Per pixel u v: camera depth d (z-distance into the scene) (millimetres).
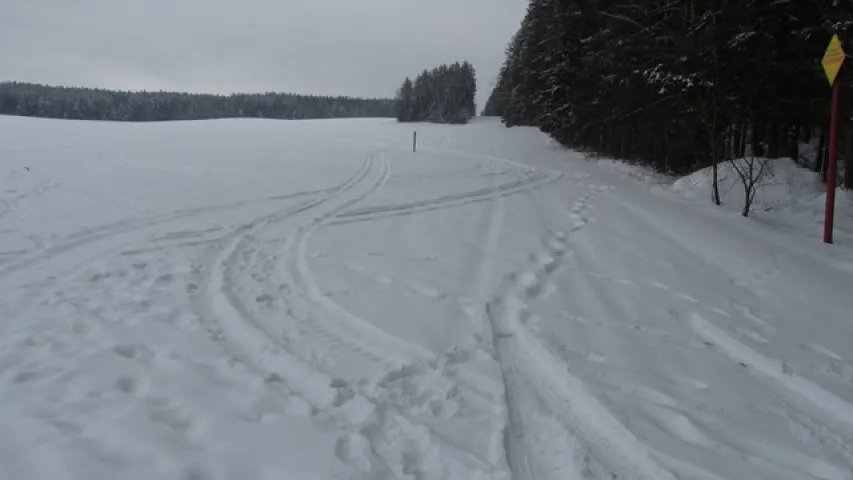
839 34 11648
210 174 13961
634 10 17328
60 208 9406
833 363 4363
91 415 3189
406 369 3939
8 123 30031
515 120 44281
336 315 5000
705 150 15625
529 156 21750
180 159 16922
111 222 8523
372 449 2973
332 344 4375
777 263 7418
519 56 42188
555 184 14445
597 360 4195
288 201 10820
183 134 27562
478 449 3018
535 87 33188
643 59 16719
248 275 6188
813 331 5059
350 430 3139
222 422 3156
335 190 12305
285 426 3145
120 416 3182
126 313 4926
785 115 13938
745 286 6348
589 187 14219
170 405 3336
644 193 13711
